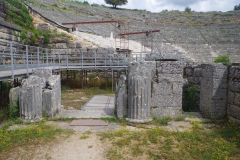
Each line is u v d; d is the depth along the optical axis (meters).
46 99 8.71
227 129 7.69
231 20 56.31
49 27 25.62
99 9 58.94
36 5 42.91
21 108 8.30
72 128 7.76
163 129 7.74
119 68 18.34
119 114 8.78
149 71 8.54
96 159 5.55
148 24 54.25
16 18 20.61
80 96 15.45
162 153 5.87
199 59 36.25
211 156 5.65
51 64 18.86
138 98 8.33
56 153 5.82
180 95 8.97
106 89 18.95
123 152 5.91
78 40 25.97
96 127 7.89
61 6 51.69
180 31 51.31
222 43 44.41
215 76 8.79
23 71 11.55
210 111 8.95
